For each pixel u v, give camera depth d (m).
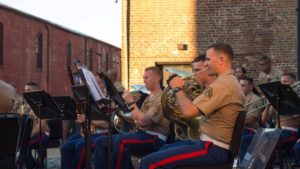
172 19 15.28
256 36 14.83
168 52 15.30
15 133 5.46
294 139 7.20
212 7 15.09
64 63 37.94
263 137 5.06
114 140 6.46
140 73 15.39
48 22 35.31
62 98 7.45
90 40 42.50
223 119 4.84
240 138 4.80
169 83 4.93
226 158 4.84
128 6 15.47
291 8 14.63
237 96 4.85
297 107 6.38
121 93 6.67
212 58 5.00
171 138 6.54
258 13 14.83
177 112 5.39
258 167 4.87
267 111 8.05
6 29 30.72
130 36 15.46
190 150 4.85
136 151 6.46
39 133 8.02
